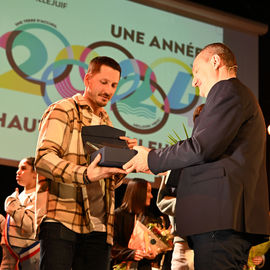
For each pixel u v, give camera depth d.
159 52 4.45
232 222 1.41
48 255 1.63
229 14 4.88
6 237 2.81
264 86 5.09
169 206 2.45
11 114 3.67
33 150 3.71
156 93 4.30
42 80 3.86
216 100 1.50
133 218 2.93
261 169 1.56
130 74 4.23
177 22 4.64
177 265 2.64
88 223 1.71
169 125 4.29
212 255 1.44
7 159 3.58
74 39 4.09
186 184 1.53
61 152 1.72
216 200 1.45
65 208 1.68
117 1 4.38
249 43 4.91
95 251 1.75
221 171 1.47
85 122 1.83
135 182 3.01
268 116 5.02
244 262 1.51
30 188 2.99
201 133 1.47
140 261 2.82
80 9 4.18
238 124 1.47
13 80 3.74
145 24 4.46
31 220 2.73
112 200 1.85
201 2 5.12
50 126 1.71
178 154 1.48
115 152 1.56
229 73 1.67
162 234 2.83
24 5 3.94
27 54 3.85
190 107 4.44
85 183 1.60
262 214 1.50
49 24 4.01
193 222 1.47
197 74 1.72
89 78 1.95
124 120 4.07
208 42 4.75
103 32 4.23
